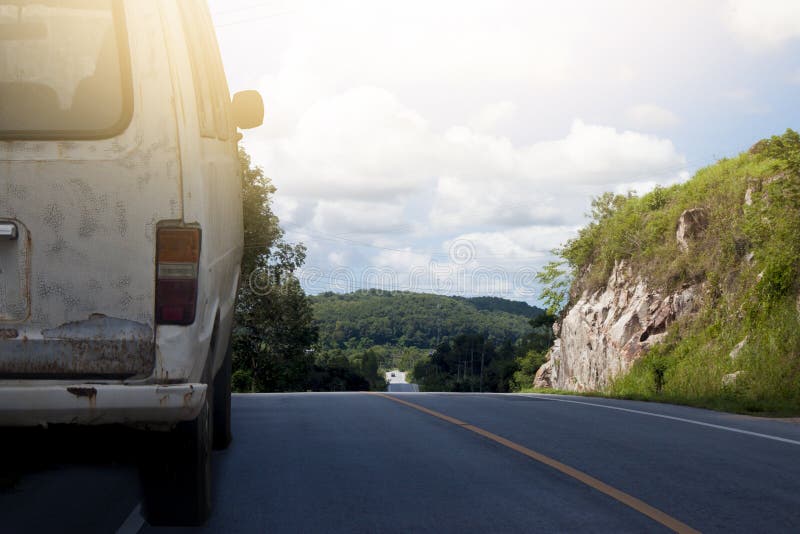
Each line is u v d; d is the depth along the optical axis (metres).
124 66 4.19
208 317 4.50
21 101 4.25
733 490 6.50
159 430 4.23
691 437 9.70
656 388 25.89
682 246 29.98
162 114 4.18
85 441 4.61
